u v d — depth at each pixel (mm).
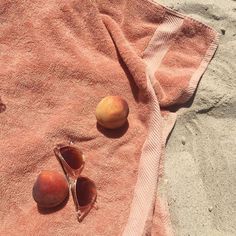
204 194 741
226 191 741
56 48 811
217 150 772
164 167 763
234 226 718
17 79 785
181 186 746
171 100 812
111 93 811
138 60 803
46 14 820
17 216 711
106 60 824
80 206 713
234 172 751
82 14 832
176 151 782
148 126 788
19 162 736
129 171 753
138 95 807
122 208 725
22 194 726
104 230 704
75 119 781
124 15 858
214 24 868
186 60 845
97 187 741
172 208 732
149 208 707
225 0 885
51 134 762
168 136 791
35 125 768
